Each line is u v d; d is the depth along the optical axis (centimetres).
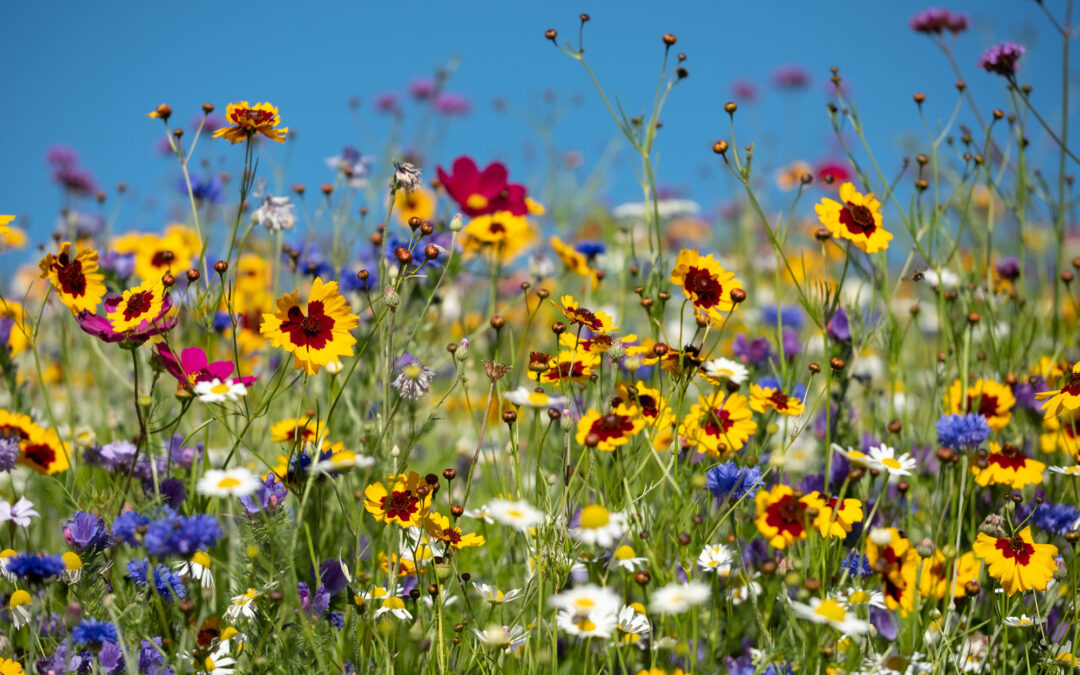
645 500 136
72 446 144
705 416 136
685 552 130
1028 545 132
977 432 131
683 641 129
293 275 157
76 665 127
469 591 136
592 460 135
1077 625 131
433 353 156
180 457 142
